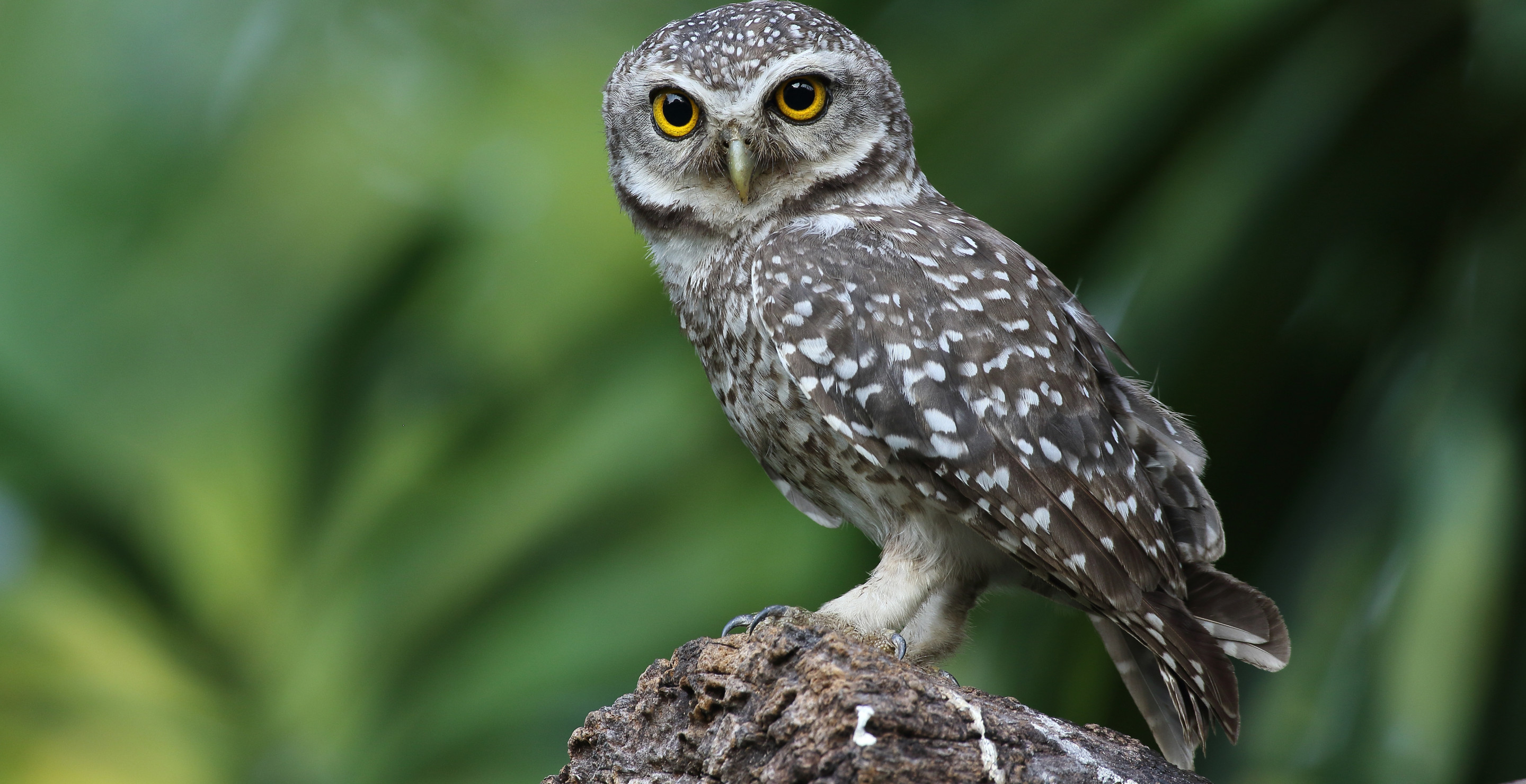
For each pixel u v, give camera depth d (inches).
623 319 505.0
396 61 615.2
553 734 499.8
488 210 577.3
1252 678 377.4
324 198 613.0
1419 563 354.3
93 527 661.3
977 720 204.5
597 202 550.3
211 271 623.5
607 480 484.4
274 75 612.4
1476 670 344.5
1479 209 395.2
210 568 653.3
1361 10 400.2
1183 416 322.7
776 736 204.7
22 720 642.2
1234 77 414.3
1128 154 417.7
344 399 598.9
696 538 473.4
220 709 641.0
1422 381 378.9
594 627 481.4
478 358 550.6
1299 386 398.0
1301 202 399.2
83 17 607.8
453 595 535.5
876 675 204.5
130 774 632.4
